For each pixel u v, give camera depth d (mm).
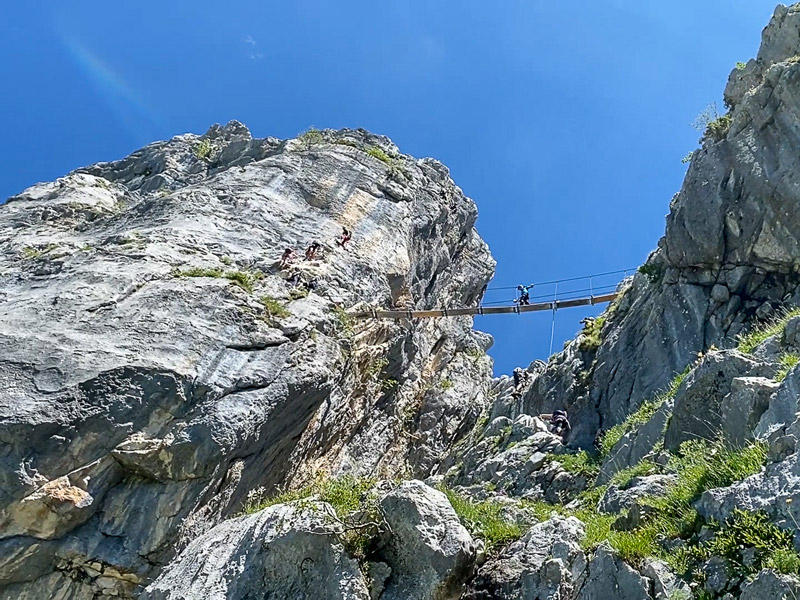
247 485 18625
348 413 25531
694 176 20500
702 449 10625
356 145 39875
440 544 8109
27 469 14914
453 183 44000
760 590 6551
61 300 19375
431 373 35094
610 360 20953
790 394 8883
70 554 14844
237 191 30391
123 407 16531
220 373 18438
